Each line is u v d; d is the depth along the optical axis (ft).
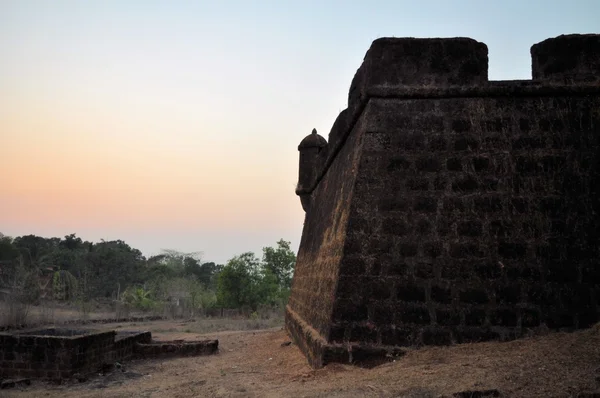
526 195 27.81
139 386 30.12
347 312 26.71
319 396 20.48
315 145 61.57
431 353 24.90
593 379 17.22
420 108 29.81
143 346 42.04
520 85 29.22
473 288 26.63
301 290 47.65
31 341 32.76
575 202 27.55
